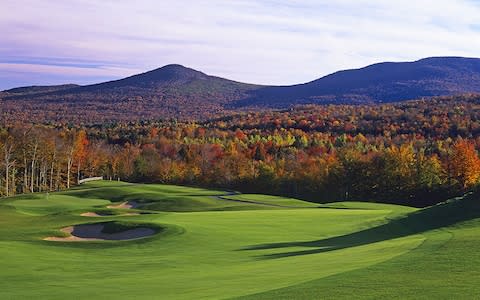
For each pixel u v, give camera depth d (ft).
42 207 184.34
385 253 76.23
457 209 115.34
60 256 91.66
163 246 101.35
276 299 49.57
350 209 185.98
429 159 287.69
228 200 233.14
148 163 371.56
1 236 110.42
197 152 389.19
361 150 349.61
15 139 327.06
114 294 60.23
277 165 354.13
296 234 115.34
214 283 63.10
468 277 53.62
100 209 163.53
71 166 364.79
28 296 60.29
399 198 289.94
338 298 48.42
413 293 48.34
